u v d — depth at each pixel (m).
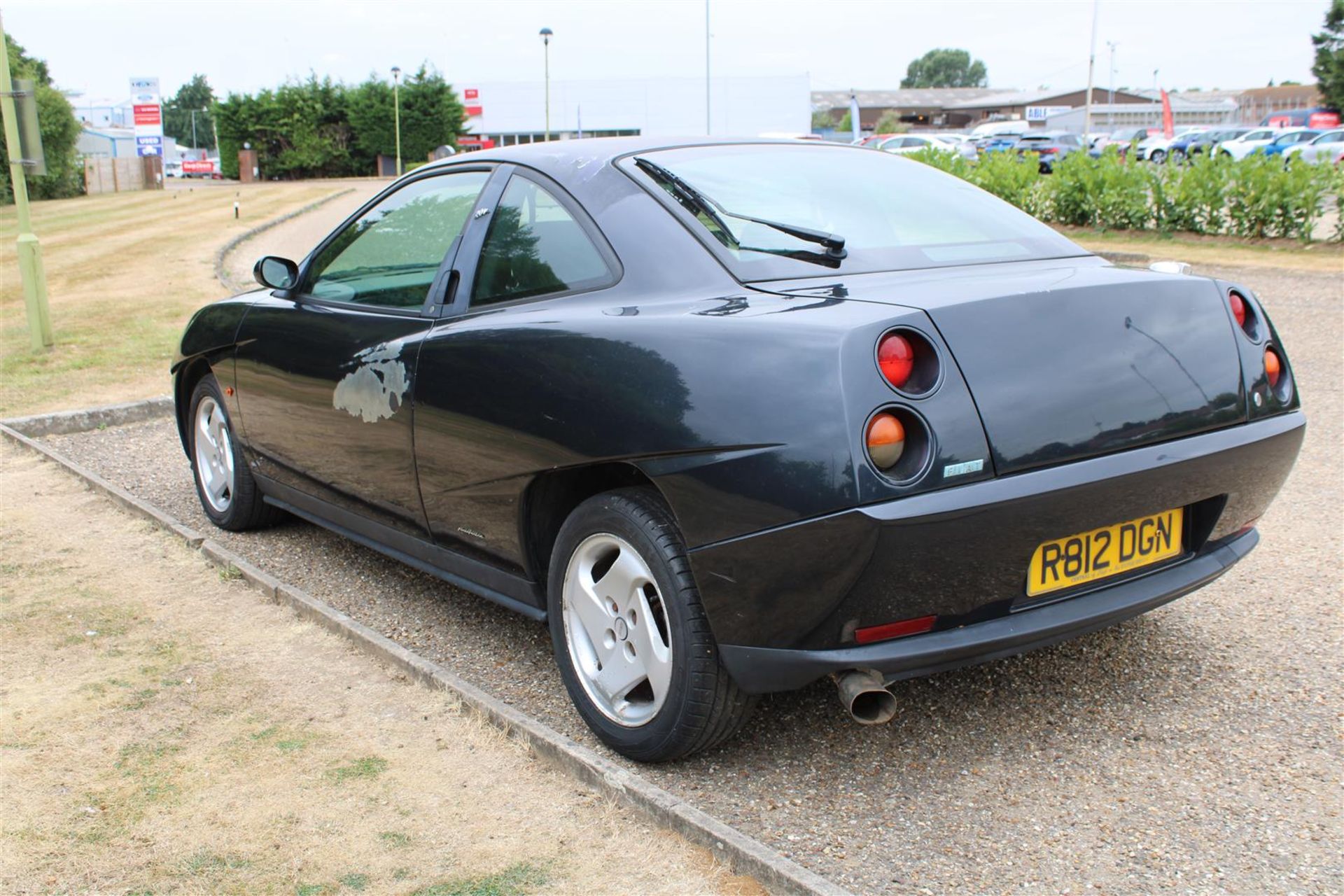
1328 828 2.41
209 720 3.01
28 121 9.00
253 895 2.26
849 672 2.38
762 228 2.85
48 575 4.20
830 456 2.21
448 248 3.38
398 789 2.65
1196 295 2.70
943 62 181.62
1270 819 2.45
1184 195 15.34
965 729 2.90
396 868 2.34
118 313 11.39
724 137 3.47
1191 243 15.03
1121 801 2.54
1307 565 3.99
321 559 4.43
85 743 2.89
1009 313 2.39
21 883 2.30
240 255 17.84
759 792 2.61
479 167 3.47
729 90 48.50
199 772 2.74
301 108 60.88
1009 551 2.34
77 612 3.82
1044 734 2.86
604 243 2.90
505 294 3.13
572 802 2.58
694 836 2.38
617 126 50.34
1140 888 2.22
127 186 47.41
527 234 3.14
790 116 48.41
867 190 3.21
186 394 4.95
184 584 4.09
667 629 2.61
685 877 2.28
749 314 2.48
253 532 4.82
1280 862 2.29
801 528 2.25
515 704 3.14
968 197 3.38
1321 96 59.06
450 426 3.08
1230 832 2.40
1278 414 2.80
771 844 2.40
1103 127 83.31
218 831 2.48
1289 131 37.50
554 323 2.82
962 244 3.01
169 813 2.56
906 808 2.53
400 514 3.50
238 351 4.29
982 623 2.42
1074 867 2.29
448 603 3.93
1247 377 2.72
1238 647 3.34
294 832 2.47
